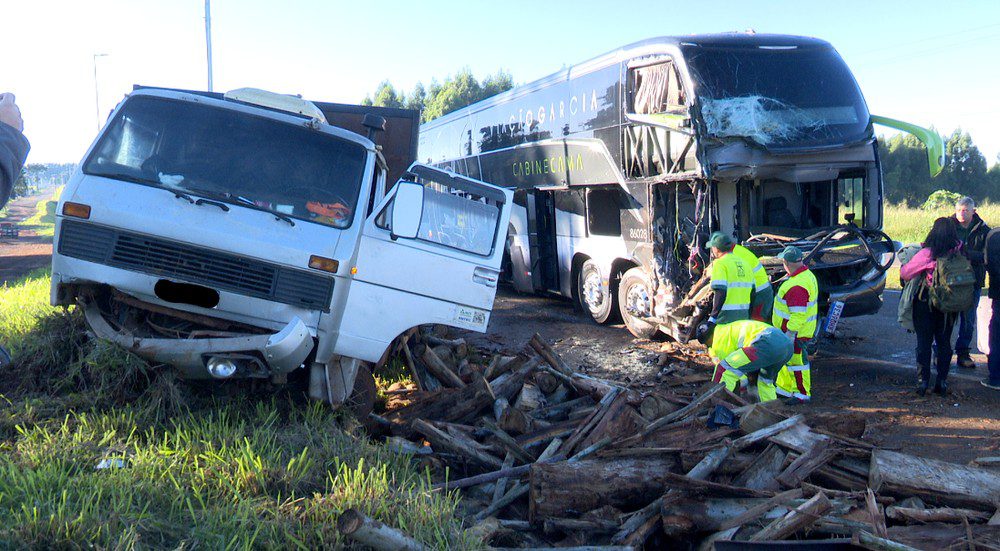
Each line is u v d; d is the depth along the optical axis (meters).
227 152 5.47
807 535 3.99
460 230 6.05
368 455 4.84
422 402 6.15
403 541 3.47
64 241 5.03
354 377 5.60
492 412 6.30
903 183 61.75
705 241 9.36
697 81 9.15
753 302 7.67
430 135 19.77
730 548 3.63
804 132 9.27
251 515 3.64
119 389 4.94
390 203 5.71
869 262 9.26
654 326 10.38
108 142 5.34
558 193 13.05
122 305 5.35
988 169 65.50
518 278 14.80
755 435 4.82
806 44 9.87
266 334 5.06
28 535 3.07
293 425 5.12
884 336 10.70
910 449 6.06
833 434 4.94
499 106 15.02
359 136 5.76
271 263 5.14
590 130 11.50
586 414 5.90
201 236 5.03
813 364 9.17
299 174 5.51
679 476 4.27
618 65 10.71
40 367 5.18
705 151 8.98
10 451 4.18
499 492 4.79
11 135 2.00
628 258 10.81
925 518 4.07
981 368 8.79
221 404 5.27
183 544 3.24
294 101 5.94
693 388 8.08
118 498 3.63
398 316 5.68
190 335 5.11
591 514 4.36
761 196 10.34
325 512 3.75
